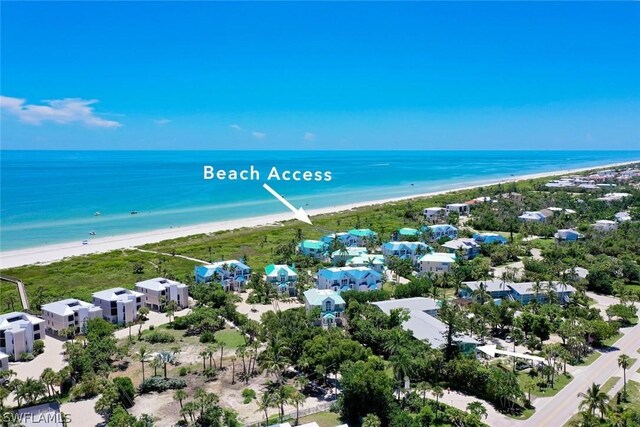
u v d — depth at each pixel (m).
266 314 137.62
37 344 124.88
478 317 132.12
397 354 103.50
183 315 150.12
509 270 186.88
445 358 111.56
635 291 171.38
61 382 101.94
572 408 97.00
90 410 95.88
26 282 184.38
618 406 95.38
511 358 118.25
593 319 137.88
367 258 191.38
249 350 115.50
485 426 87.75
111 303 142.88
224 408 96.44
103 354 112.25
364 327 123.56
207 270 175.88
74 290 172.50
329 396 101.38
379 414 90.50
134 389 103.62
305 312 138.75
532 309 143.00
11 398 100.75
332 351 104.50
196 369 113.56
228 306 147.25
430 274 180.12
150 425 88.00
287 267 176.88
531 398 101.06
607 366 115.69
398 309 133.25
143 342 129.25
